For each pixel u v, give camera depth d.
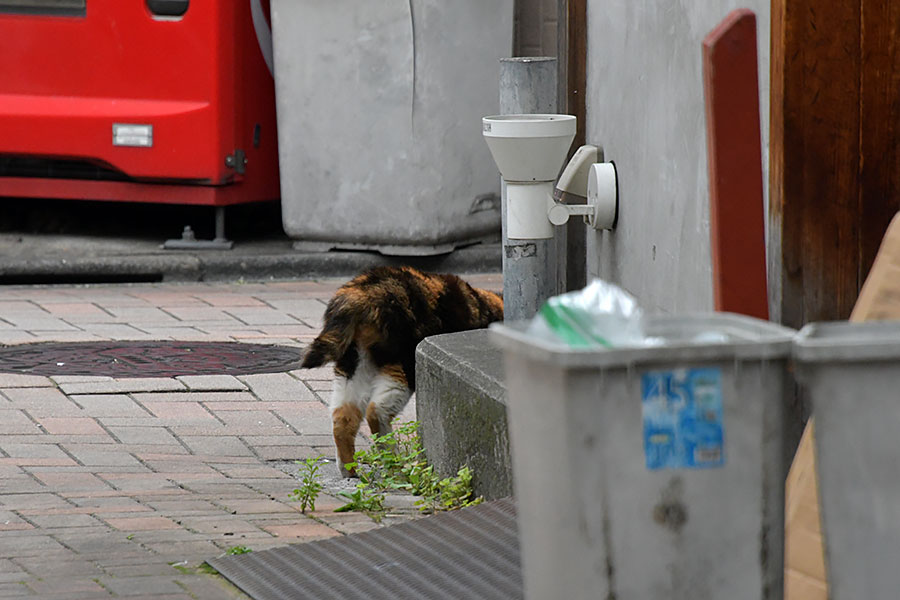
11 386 14.41
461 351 11.31
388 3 20.91
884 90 7.70
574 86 12.64
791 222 7.81
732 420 4.85
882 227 7.78
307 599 7.69
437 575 8.08
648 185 10.62
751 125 7.01
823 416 4.83
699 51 9.38
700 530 4.88
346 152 21.58
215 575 8.20
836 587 4.92
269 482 11.45
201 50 21.22
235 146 21.72
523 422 5.00
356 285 12.36
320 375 15.37
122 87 21.56
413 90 21.12
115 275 21.25
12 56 21.69
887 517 4.83
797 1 7.65
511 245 11.61
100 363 15.62
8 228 23.66
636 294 11.00
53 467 11.52
